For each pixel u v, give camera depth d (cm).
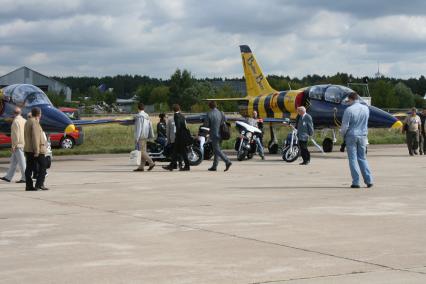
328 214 988
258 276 608
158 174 1738
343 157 2433
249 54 3350
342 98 2644
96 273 623
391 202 1123
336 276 605
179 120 1819
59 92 14462
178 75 16150
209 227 880
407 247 736
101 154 2786
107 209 1062
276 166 1998
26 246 759
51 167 2014
